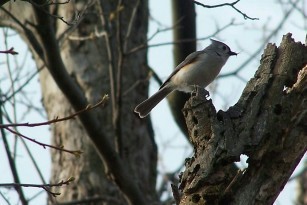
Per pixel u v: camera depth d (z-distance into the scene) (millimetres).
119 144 11680
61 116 13211
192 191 7551
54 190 12938
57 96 13383
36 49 10570
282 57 8141
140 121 13547
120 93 11750
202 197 7477
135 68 13703
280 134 7656
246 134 7602
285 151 7621
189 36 13469
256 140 7562
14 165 10672
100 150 11070
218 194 7473
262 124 7648
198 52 12320
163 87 12219
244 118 7715
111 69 11820
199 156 7656
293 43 8219
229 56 12492
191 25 13469
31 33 10539
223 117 7707
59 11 13320
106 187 12742
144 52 14031
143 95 13781
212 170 7516
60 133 13203
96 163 12867
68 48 13398
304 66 8102
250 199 7477
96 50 13328
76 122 13086
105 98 6852
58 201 12828
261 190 7523
